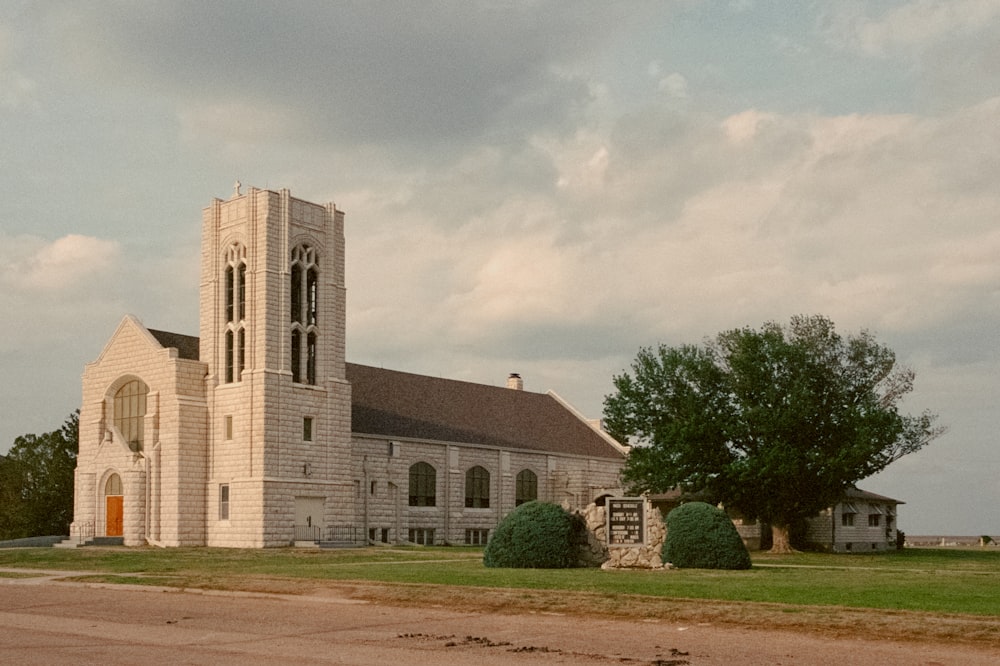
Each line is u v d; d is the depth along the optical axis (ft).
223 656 58.44
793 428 220.02
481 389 325.83
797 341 229.45
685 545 132.67
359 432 253.44
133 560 163.63
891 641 64.34
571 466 322.55
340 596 94.27
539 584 100.83
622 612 78.43
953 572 134.31
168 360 229.45
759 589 94.79
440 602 87.25
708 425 222.48
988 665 55.57
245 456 222.07
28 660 56.75
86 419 245.24
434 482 276.82
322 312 239.30
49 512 289.94
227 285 235.20
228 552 194.49
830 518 273.13
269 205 228.43
